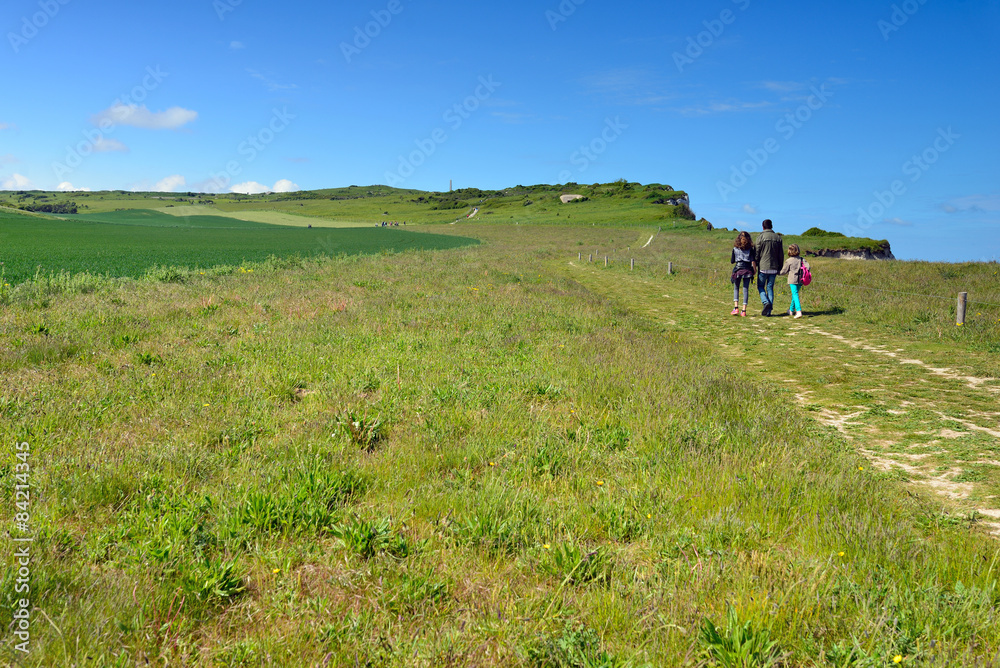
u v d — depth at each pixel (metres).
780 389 9.09
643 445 6.40
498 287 20.42
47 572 3.68
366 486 5.33
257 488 5.02
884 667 2.99
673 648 3.20
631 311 17.52
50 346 9.80
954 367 9.91
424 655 3.13
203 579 3.69
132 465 5.49
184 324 12.81
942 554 4.09
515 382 8.73
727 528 4.54
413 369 9.40
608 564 4.06
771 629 3.27
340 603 3.60
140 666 3.02
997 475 5.66
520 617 3.43
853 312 15.75
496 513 4.67
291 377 8.88
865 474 5.62
